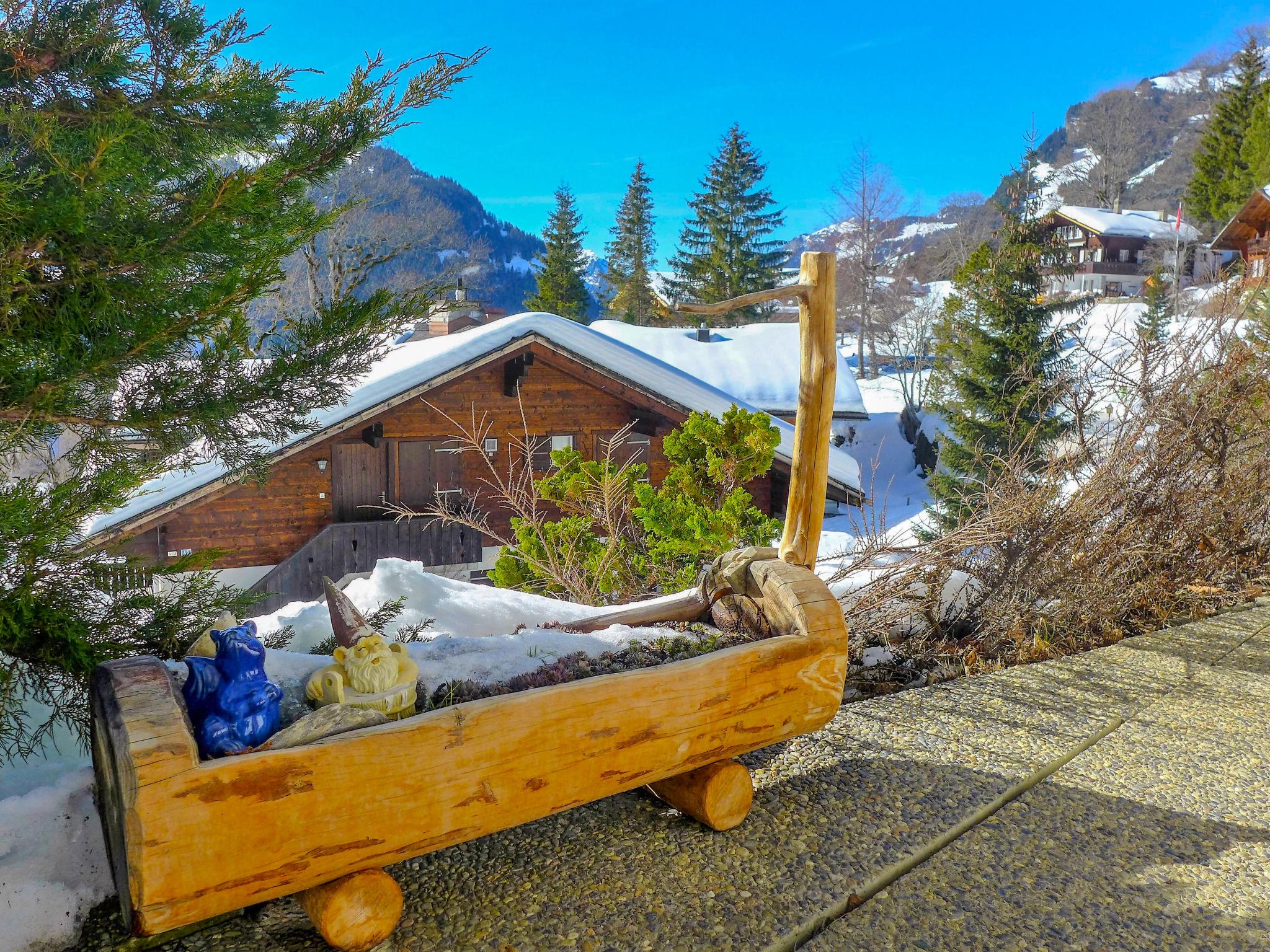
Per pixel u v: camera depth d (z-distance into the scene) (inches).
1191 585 242.4
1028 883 109.6
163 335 101.4
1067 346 709.9
